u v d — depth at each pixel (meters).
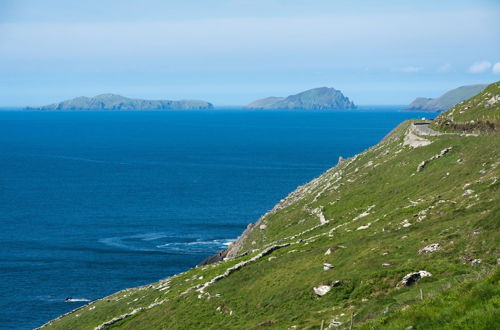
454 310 28.52
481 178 64.19
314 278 51.97
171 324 57.06
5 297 101.25
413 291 39.44
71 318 79.44
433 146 92.38
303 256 62.00
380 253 50.97
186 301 62.66
